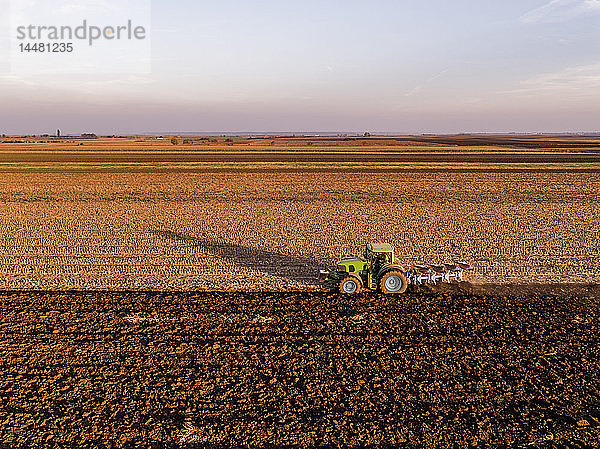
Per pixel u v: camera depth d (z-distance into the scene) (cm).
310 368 1215
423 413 1035
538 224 2977
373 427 990
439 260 2195
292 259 2241
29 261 2200
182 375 1180
